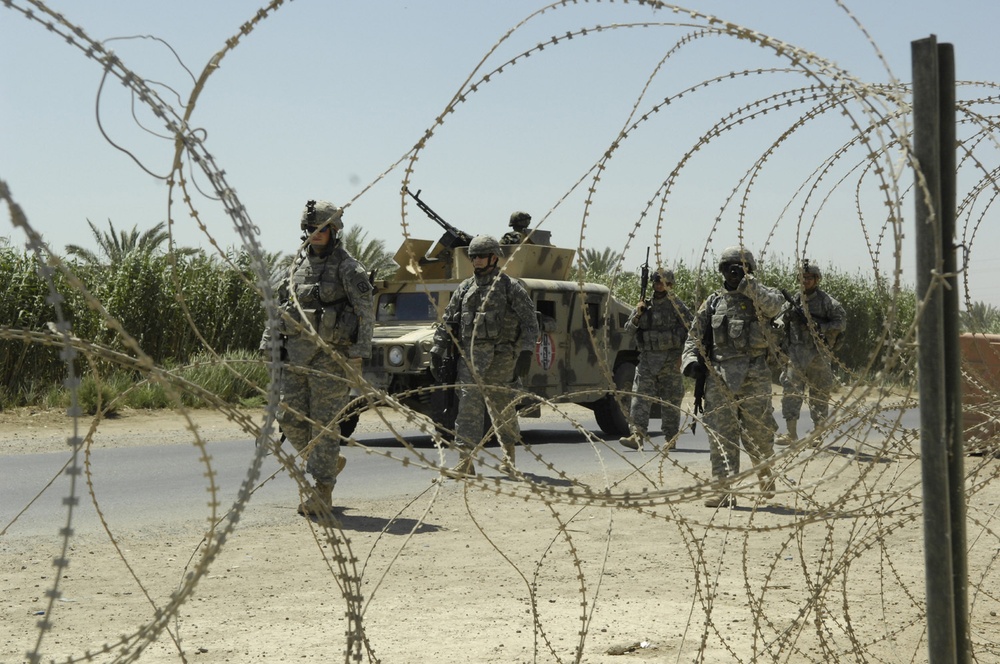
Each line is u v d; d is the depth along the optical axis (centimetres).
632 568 491
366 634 372
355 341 616
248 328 1856
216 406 188
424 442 1130
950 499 215
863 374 200
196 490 756
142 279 1753
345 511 659
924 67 204
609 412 1211
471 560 505
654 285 991
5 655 339
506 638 367
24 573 471
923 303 194
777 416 1280
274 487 775
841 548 532
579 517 629
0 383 1482
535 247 1139
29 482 798
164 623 168
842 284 2102
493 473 827
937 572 205
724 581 465
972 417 461
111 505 682
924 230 201
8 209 136
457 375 825
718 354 684
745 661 342
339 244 621
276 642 359
